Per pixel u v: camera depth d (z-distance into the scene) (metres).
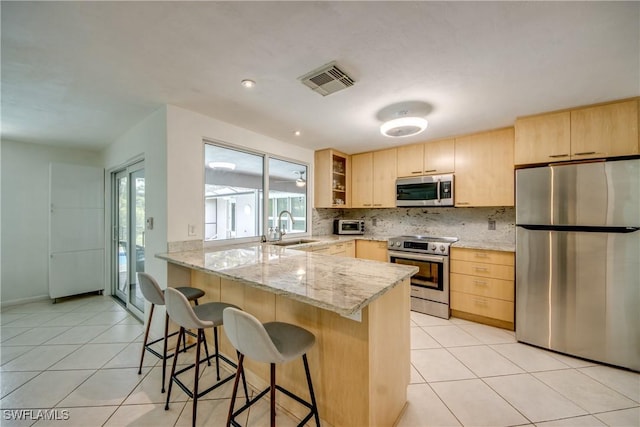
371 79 1.91
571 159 2.39
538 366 2.13
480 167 3.18
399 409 1.61
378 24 1.35
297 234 3.92
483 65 1.73
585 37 1.44
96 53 1.61
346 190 4.30
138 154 2.81
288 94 2.15
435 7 1.23
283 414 1.64
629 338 2.06
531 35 1.43
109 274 4.03
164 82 1.96
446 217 3.80
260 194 3.35
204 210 2.62
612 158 2.23
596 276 2.16
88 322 3.00
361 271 1.64
